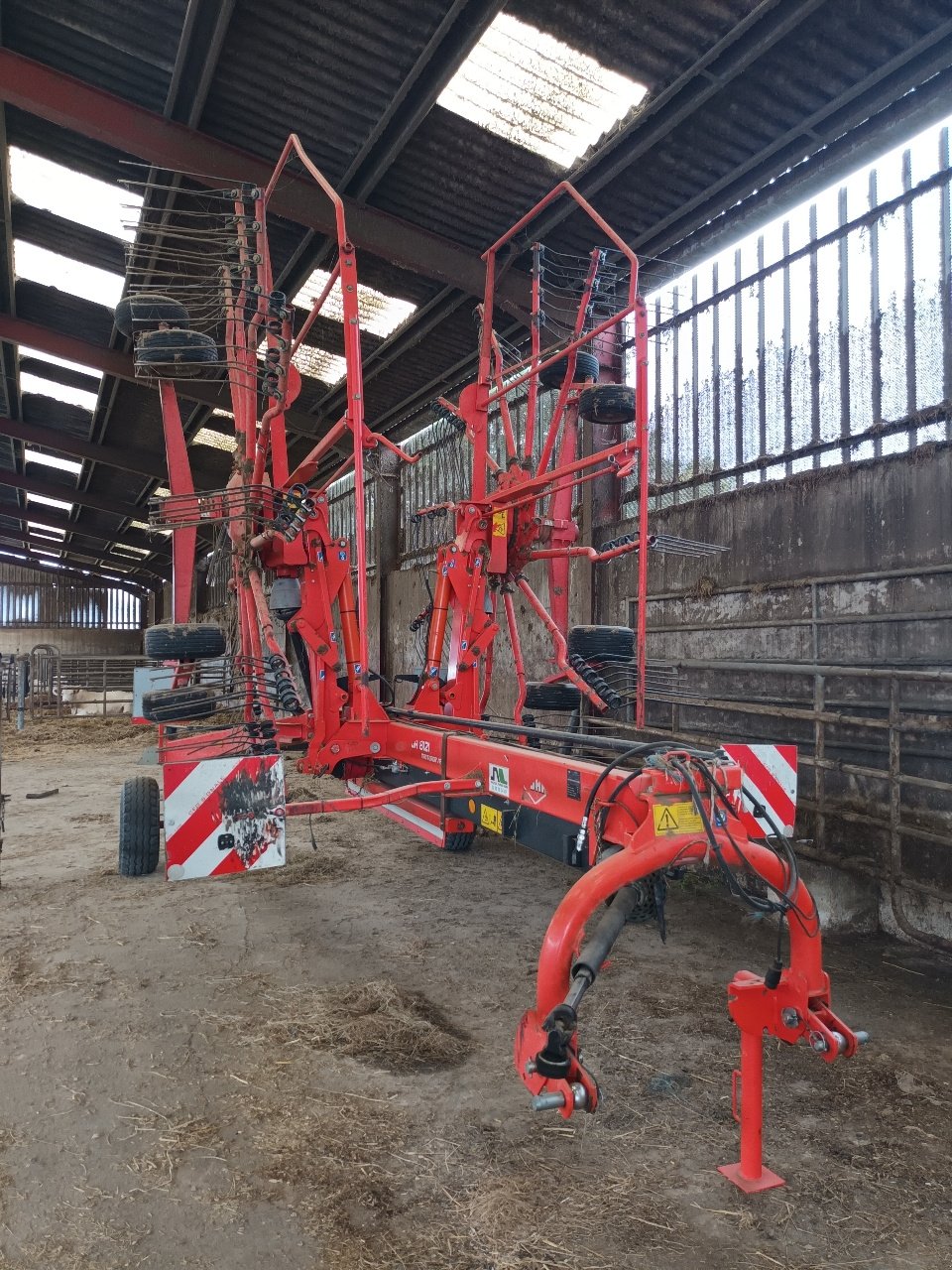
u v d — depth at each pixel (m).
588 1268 1.86
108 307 9.44
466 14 4.73
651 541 4.87
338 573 4.74
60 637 30.42
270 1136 2.35
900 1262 1.90
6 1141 2.32
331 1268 1.85
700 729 5.54
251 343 5.12
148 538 23.97
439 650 4.99
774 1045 2.95
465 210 6.49
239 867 3.00
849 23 4.37
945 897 3.71
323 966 3.59
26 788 8.07
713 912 4.42
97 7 5.16
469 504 4.94
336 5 4.79
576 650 5.07
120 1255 1.89
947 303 4.27
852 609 4.53
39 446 15.98
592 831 2.44
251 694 4.41
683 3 4.41
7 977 3.44
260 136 6.02
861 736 4.41
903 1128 2.44
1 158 6.82
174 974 3.49
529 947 3.85
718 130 5.21
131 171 6.77
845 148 4.82
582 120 5.38
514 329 8.00
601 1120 2.45
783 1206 2.08
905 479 4.29
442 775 3.84
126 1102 2.51
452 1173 2.19
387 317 8.30
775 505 5.06
